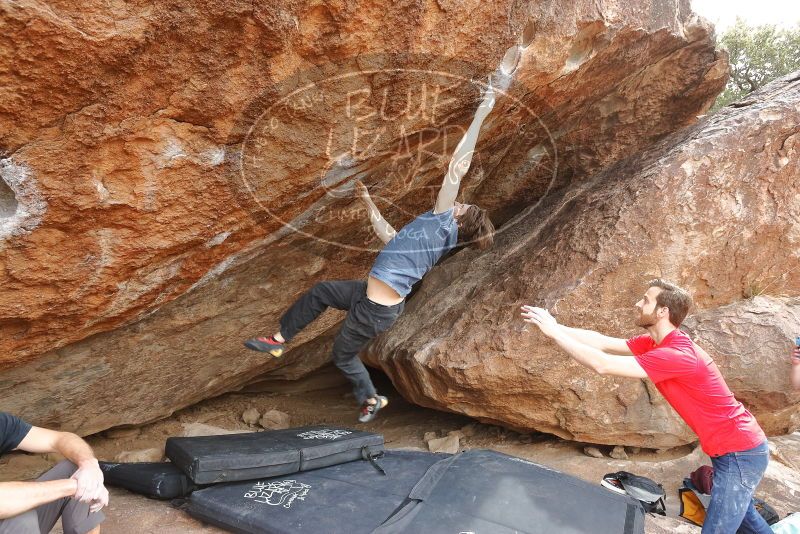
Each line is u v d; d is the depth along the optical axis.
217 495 3.12
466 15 2.61
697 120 5.20
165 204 2.53
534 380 4.08
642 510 3.09
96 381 3.66
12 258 2.33
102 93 2.05
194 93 2.22
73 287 2.62
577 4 3.21
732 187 4.20
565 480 3.22
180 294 3.25
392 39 2.46
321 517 2.88
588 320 4.05
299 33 2.24
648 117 5.26
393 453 3.79
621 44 3.87
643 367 2.72
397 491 3.16
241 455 3.29
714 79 5.18
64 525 2.38
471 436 4.98
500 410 4.32
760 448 2.72
